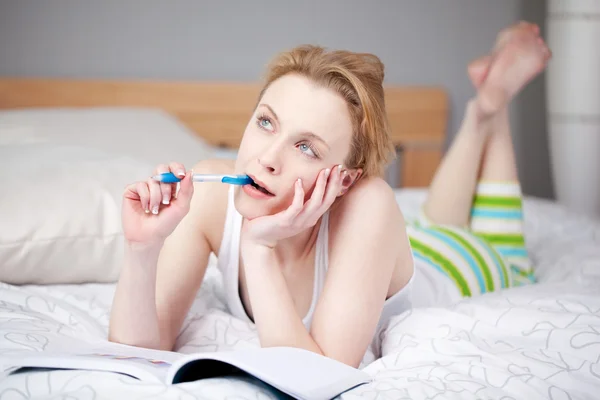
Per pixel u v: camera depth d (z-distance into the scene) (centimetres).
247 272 107
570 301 125
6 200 143
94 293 143
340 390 89
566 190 308
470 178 186
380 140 110
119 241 148
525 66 182
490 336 114
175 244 120
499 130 187
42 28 289
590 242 192
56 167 158
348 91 105
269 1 309
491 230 186
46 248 140
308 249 119
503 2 329
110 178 157
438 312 119
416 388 92
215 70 308
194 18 303
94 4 292
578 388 98
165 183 104
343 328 107
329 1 314
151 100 295
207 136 302
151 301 110
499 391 94
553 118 306
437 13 324
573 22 295
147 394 83
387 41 322
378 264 111
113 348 103
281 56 109
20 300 124
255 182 104
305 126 102
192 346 117
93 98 290
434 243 159
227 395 85
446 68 329
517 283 170
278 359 90
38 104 285
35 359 88
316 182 103
